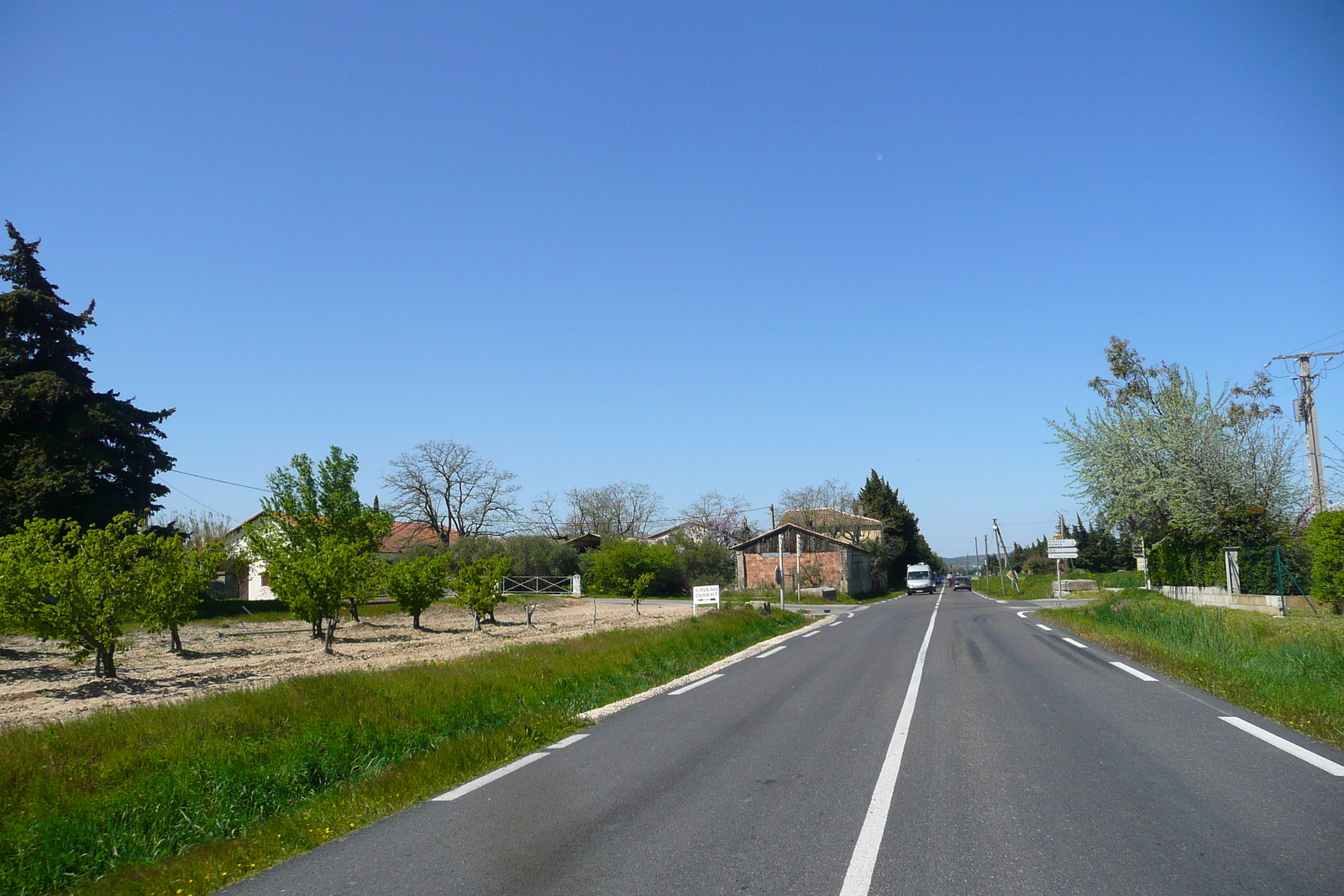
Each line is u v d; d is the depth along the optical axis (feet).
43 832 19.49
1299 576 71.92
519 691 39.27
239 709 30.22
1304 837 16.37
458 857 17.26
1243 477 81.41
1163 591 96.84
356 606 102.58
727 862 16.19
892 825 18.08
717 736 28.96
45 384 107.45
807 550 203.31
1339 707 28.32
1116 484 91.25
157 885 17.12
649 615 116.06
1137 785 20.61
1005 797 20.04
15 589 45.39
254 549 90.89
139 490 117.08
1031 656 51.70
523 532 219.41
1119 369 108.99
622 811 20.08
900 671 46.21
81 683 48.52
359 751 28.22
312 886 16.12
